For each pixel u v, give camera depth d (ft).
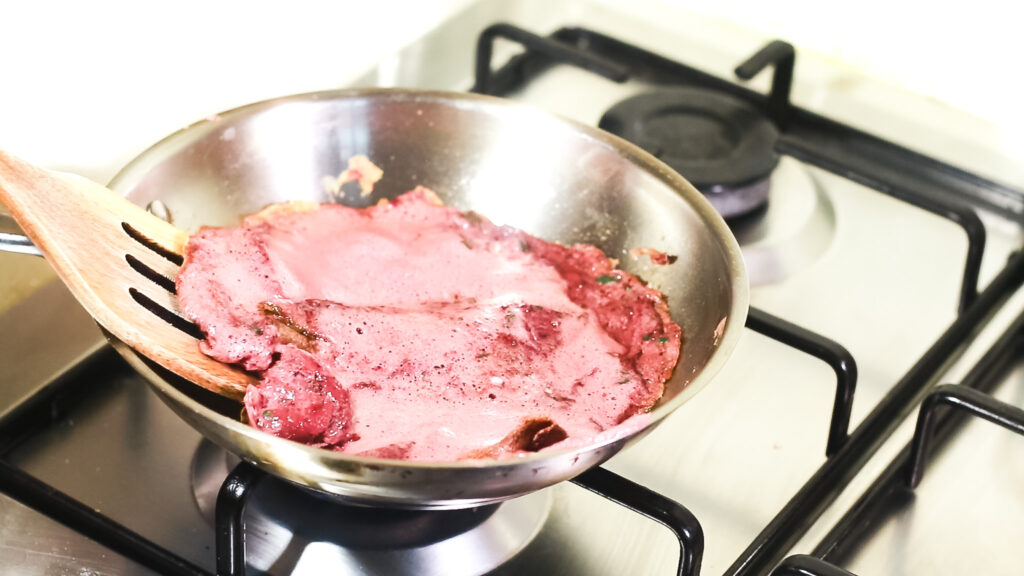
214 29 3.06
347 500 1.95
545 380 2.39
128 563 2.20
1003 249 3.26
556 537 2.31
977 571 2.36
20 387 2.63
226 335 2.25
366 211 2.76
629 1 4.11
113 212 2.26
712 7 4.03
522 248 2.72
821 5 3.84
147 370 1.94
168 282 2.32
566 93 3.70
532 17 4.00
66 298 2.83
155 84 2.98
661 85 3.75
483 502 1.92
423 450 2.19
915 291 3.08
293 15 3.25
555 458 1.80
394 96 2.72
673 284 2.54
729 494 2.46
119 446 2.49
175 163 2.51
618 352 2.48
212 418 1.80
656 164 2.60
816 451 2.58
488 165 2.78
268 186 2.69
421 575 2.19
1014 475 2.58
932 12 3.68
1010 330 2.89
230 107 3.21
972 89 3.74
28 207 2.06
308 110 2.66
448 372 2.38
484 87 3.54
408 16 3.60
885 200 3.42
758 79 3.81
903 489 2.53
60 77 2.76
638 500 2.03
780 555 2.30
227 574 2.04
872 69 3.86
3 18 2.59
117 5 2.80
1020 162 3.53
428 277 2.62
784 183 3.36
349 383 2.32
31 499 2.27
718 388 2.74
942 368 2.78
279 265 2.52
